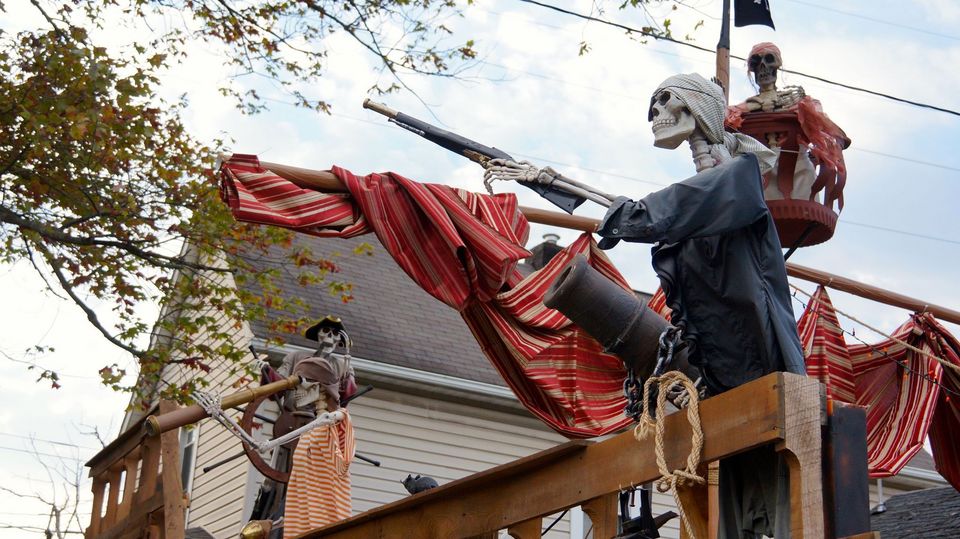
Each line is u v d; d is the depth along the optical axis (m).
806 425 3.30
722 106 5.05
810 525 3.21
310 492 7.38
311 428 7.51
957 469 8.02
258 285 14.79
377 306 15.72
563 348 6.25
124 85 10.95
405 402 14.27
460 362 14.85
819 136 6.80
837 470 3.33
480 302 6.15
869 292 7.48
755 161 4.17
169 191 12.20
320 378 8.12
